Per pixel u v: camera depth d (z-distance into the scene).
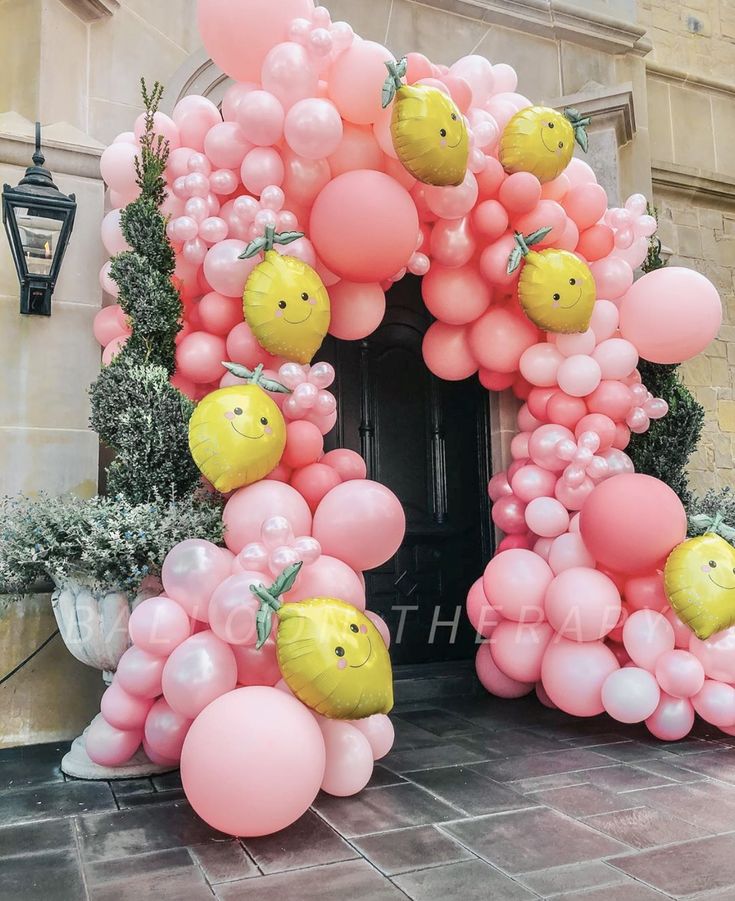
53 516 2.69
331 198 2.85
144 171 3.04
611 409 3.44
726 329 5.54
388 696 2.33
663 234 5.41
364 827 2.22
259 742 2.04
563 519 3.46
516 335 3.49
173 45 4.14
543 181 3.28
